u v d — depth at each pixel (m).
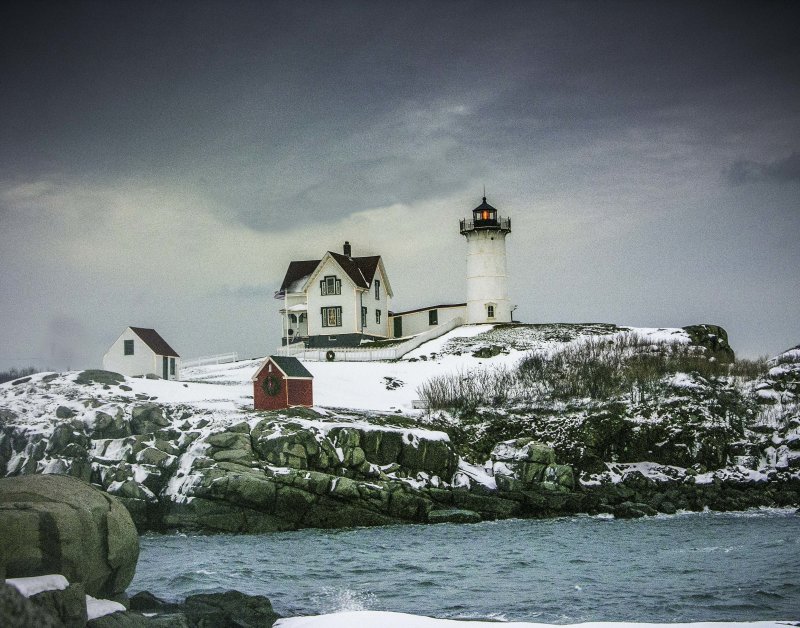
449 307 109.69
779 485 62.66
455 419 69.94
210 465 53.16
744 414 70.19
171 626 22.36
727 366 78.44
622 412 68.12
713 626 25.47
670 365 76.00
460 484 58.81
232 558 40.62
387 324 110.56
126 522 22.98
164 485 53.28
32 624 17.00
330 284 102.19
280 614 28.48
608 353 81.12
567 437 65.94
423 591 32.78
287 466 53.84
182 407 63.75
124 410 59.78
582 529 50.62
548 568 37.47
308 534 49.59
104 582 22.25
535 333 98.12
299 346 100.00
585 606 29.89
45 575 19.73
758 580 33.28
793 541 43.00
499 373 78.88
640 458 65.44
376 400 75.88
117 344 80.38
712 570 35.78
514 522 54.44
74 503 21.72
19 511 20.33
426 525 53.16
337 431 57.03
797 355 80.44
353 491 53.19
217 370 92.94
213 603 26.28
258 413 61.88
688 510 58.91
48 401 64.50
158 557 41.22
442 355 91.69
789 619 27.55
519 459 62.09
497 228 107.56
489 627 25.27
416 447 58.38
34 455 56.47
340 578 35.47
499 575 35.97
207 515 50.84
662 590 32.12
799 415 68.88
